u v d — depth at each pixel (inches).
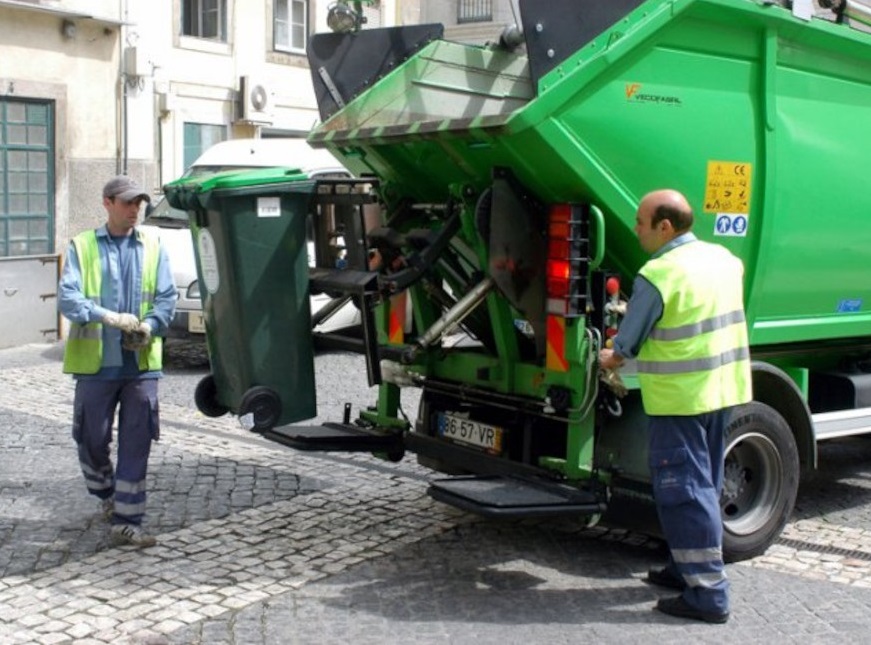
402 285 213.6
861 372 275.3
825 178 243.3
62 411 352.5
